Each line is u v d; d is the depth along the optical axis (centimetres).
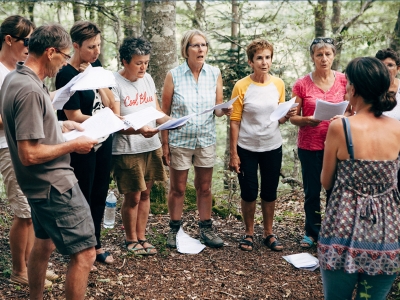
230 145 430
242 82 424
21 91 256
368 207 241
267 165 431
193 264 405
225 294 359
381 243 239
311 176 432
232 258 421
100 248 397
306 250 441
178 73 422
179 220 446
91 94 352
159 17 543
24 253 337
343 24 1061
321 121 419
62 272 368
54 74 280
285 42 948
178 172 430
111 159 392
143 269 390
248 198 431
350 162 244
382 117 251
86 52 342
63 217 272
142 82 401
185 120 359
